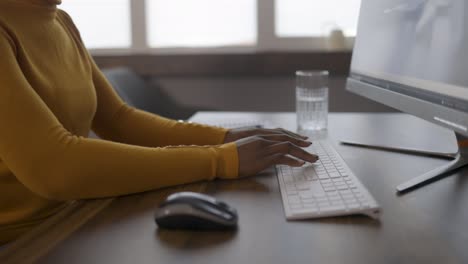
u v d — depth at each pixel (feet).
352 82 4.66
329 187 2.62
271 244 2.06
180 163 2.85
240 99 9.62
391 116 5.36
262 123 4.94
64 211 2.55
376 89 3.93
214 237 2.15
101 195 2.68
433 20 3.06
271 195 2.68
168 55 9.25
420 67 3.15
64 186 2.61
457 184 2.85
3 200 3.29
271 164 2.99
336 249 2.00
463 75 2.56
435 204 2.52
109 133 4.15
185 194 2.25
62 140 2.67
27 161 2.59
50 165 2.60
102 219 2.40
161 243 2.10
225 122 5.05
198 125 3.90
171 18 9.64
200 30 9.62
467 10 2.62
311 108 4.63
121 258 1.97
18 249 2.08
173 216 2.20
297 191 2.61
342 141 4.04
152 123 4.02
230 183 2.92
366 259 1.91
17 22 3.26
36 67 3.27
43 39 3.43
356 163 3.38
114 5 9.66
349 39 9.19
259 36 9.52
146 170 2.75
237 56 9.16
